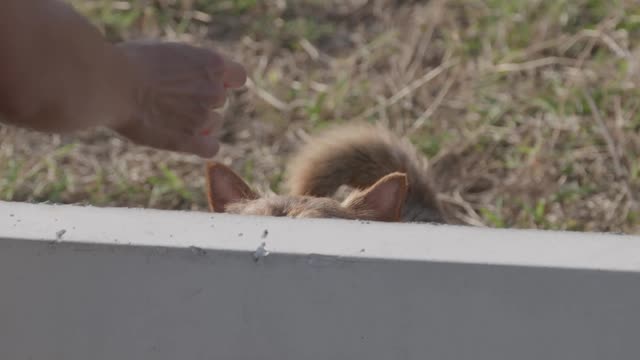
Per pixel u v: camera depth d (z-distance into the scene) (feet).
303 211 21.71
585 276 11.45
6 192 30.71
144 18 40.09
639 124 33.45
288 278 11.80
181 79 9.42
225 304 11.99
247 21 40.50
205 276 11.91
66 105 8.00
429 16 39.75
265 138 33.76
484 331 11.75
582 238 12.14
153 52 9.34
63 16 7.95
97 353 12.40
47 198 30.78
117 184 31.42
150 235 12.05
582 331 11.66
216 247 11.82
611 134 32.58
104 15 39.93
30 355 12.51
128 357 12.34
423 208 27.76
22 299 12.28
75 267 12.05
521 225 29.53
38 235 12.05
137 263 11.93
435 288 11.64
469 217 30.07
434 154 32.89
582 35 37.91
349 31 40.04
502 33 38.65
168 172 30.89
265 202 22.18
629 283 11.44
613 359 11.73
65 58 7.91
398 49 38.34
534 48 37.55
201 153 9.80
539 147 32.07
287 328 12.00
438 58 38.24
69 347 12.41
